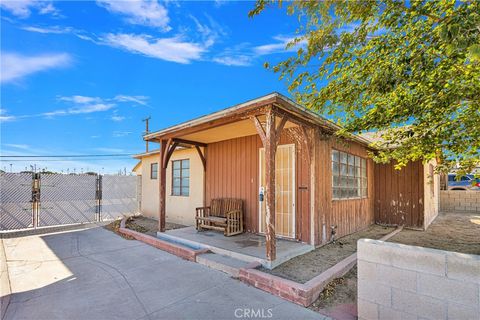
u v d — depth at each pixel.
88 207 8.97
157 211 9.60
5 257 4.86
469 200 11.58
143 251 5.29
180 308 2.91
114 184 9.84
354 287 3.38
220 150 7.14
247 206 6.30
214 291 3.35
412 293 2.13
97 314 2.78
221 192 7.01
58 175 8.36
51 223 8.14
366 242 2.42
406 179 7.66
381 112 2.96
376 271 2.33
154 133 6.22
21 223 7.63
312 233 5.02
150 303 3.03
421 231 7.07
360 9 2.58
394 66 2.60
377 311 2.31
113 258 4.80
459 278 1.92
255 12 3.10
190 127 5.35
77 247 5.60
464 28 1.69
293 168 5.45
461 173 3.20
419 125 2.92
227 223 5.75
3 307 2.95
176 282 3.65
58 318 2.71
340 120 4.01
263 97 3.79
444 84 2.38
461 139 2.83
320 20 3.04
